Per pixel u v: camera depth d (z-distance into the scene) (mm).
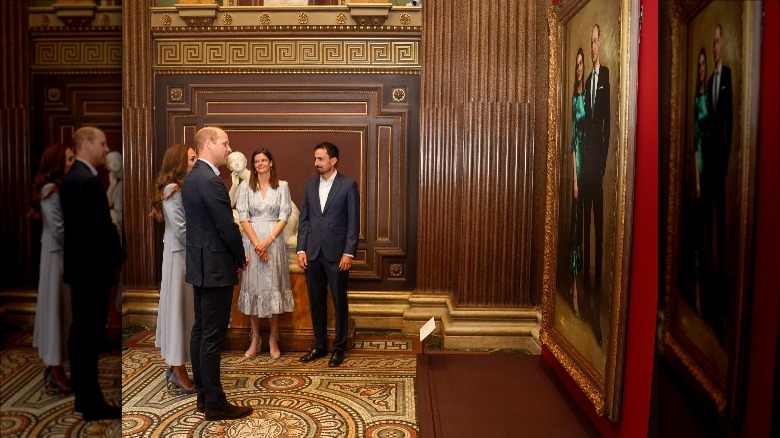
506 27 4574
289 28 5133
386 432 3068
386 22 5098
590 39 2889
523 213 4625
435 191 5141
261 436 3020
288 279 4309
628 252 2379
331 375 3969
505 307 4664
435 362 4172
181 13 5094
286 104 5270
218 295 3070
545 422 3066
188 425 3152
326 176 4191
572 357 3166
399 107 5203
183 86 5281
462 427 3008
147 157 5293
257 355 4387
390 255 5301
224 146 3107
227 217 2959
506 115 4598
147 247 5324
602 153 2668
